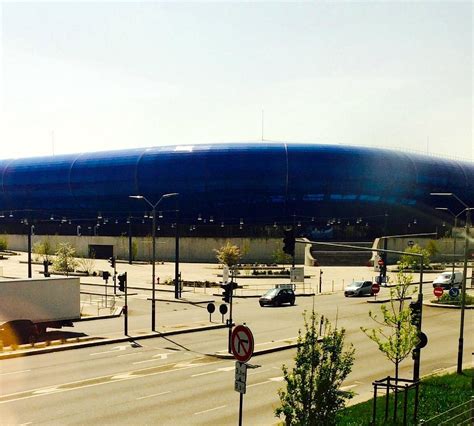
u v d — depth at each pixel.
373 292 53.88
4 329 32.66
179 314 45.66
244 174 121.81
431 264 97.75
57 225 144.12
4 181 148.25
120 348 31.34
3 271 86.44
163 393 21.81
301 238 112.06
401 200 134.38
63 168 139.25
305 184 123.00
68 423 18.08
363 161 126.06
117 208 134.75
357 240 125.12
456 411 18.94
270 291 52.66
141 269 91.00
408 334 19.58
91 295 59.09
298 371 13.95
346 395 14.64
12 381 23.55
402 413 18.70
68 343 31.95
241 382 14.70
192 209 127.12
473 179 151.38
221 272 86.50
